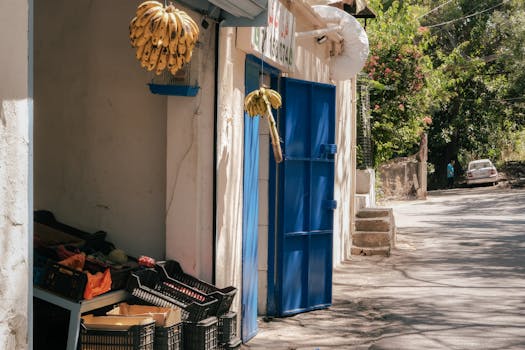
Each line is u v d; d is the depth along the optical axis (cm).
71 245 684
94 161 743
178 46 484
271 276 961
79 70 745
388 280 1280
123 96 736
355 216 1762
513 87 4559
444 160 5088
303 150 994
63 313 617
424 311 1008
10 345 386
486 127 4844
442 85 3225
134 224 735
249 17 692
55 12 749
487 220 2534
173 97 702
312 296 1015
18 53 390
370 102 2570
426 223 2422
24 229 396
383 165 3531
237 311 800
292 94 967
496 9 4419
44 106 754
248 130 836
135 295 642
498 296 1117
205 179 718
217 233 734
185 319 634
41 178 755
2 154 379
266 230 960
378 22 2600
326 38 1152
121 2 731
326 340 841
